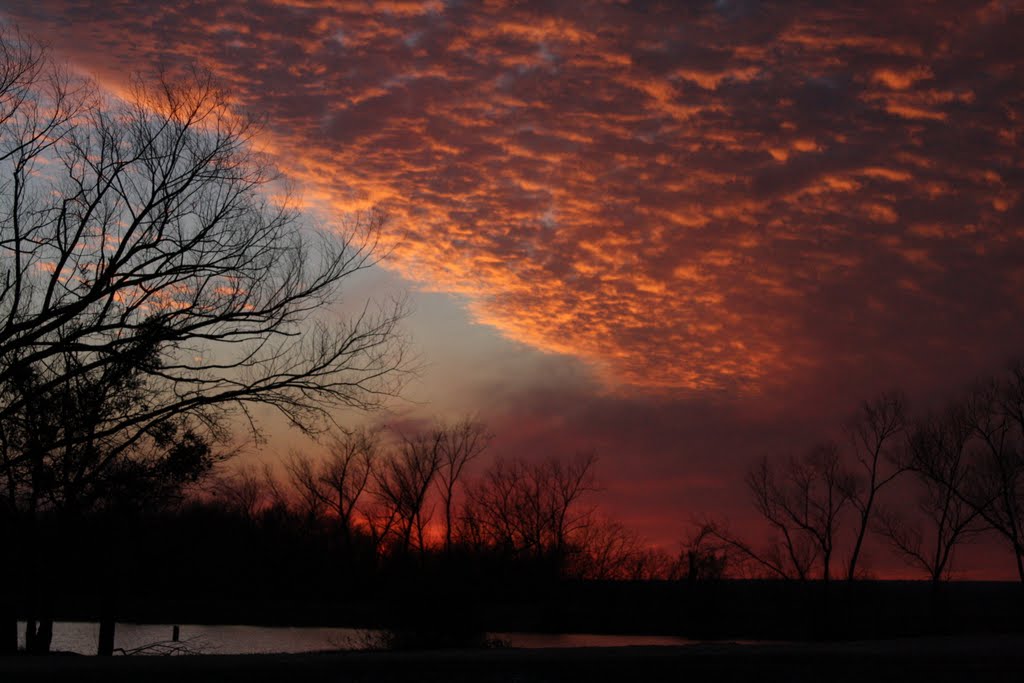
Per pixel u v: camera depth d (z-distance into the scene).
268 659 17.03
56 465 23.62
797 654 17.64
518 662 16.17
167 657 18.30
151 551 31.20
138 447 25.28
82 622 60.09
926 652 18.20
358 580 72.44
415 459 70.38
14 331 22.89
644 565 72.81
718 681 15.07
